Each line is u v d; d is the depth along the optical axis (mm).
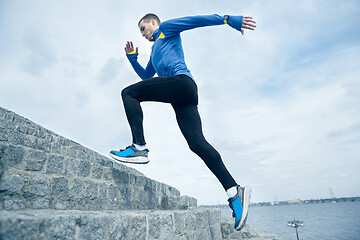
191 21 1932
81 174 3293
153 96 1913
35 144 3027
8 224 957
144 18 2273
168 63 1969
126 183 3736
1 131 2760
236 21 1831
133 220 1854
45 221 1142
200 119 1936
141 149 1998
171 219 2492
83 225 1383
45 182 2916
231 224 5758
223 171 1737
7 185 2604
